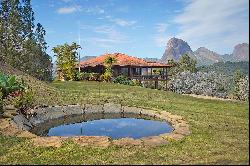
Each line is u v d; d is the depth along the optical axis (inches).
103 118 639.8
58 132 517.0
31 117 572.1
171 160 302.0
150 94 927.7
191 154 323.6
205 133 427.2
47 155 326.6
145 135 476.4
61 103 723.4
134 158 312.3
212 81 1289.4
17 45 1823.3
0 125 440.8
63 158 316.8
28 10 2087.8
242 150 335.6
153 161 300.2
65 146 354.9
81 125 569.3
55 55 1743.4
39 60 1838.1
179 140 381.7
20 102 571.5
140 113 663.8
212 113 611.2
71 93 886.4
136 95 899.4
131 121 599.2
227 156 310.0
